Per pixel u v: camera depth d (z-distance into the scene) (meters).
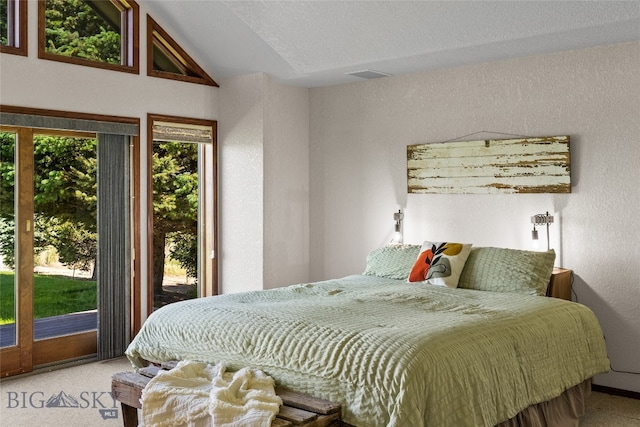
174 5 5.47
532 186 4.98
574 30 4.32
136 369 4.13
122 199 5.52
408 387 2.86
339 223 6.22
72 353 5.32
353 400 3.00
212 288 6.24
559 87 4.88
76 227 5.31
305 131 6.38
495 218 5.21
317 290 4.58
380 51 5.12
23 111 4.87
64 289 5.25
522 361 3.48
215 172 6.23
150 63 5.68
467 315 3.66
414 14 4.64
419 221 5.66
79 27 5.32
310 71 5.68
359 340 3.14
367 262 5.47
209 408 2.96
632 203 4.56
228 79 6.16
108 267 5.43
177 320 3.92
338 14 4.89
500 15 4.39
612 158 4.64
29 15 4.92
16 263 4.95
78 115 5.18
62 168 5.21
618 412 4.27
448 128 5.47
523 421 3.47
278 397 3.07
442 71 5.49
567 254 4.86
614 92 4.62
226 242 6.21
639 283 4.54
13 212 4.95
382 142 5.89
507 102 5.14
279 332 3.41
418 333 3.20
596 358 4.13
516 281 4.48
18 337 4.96
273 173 6.04
